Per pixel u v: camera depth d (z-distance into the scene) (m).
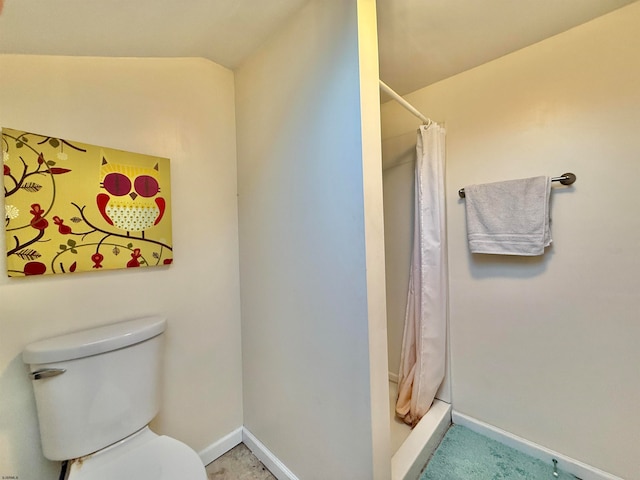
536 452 1.36
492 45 1.33
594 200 1.20
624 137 1.13
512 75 1.39
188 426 1.34
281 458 1.31
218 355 1.45
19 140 0.90
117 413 0.98
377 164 0.96
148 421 1.06
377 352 0.95
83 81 1.04
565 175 1.25
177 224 1.30
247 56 1.39
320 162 1.06
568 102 1.25
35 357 0.85
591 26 1.18
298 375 1.20
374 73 0.95
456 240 1.62
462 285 1.60
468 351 1.59
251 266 1.46
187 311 1.34
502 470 1.30
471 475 1.27
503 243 1.37
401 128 1.88
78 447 0.89
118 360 0.98
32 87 0.93
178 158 1.30
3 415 0.89
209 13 1.01
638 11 1.08
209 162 1.42
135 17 0.90
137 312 1.17
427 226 1.55
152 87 1.22
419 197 1.59
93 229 1.04
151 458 0.91
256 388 1.45
